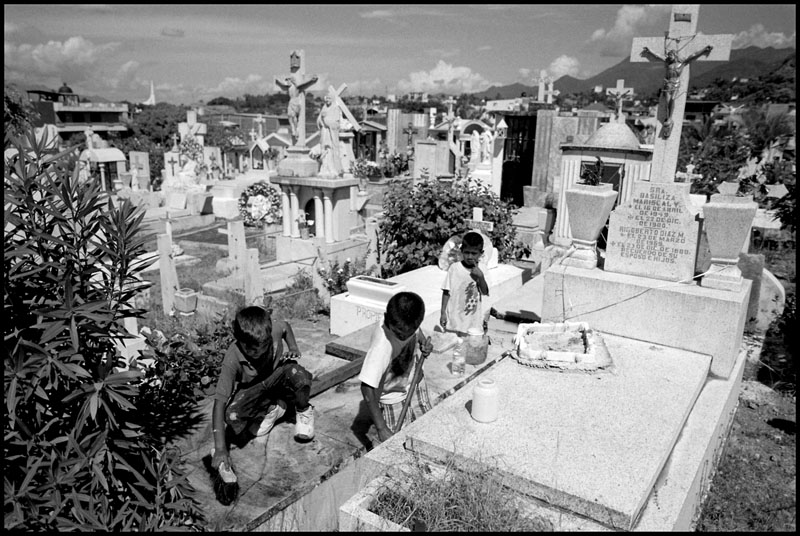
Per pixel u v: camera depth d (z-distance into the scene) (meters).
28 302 3.11
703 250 6.72
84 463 2.96
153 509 3.16
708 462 4.90
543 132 18.92
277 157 32.12
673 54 5.84
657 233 6.23
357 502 3.47
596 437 4.12
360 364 5.56
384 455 3.98
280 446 4.10
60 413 3.34
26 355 2.89
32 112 17.86
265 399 4.04
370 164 28.23
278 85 14.34
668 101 5.98
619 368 5.43
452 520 3.18
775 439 6.31
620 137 13.56
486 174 19.16
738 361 6.36
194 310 10.98
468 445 3.97
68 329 3.17
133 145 51.97
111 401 3.32
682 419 4.49
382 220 11.74
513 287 9.36
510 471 3.66
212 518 3.29
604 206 6.49
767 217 18.80
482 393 4.26
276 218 20.78
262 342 3.53
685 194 6.03
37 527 2.76
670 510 3.62
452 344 5.92
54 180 3.42
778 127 33.91
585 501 3.40
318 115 13.88
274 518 3.36
